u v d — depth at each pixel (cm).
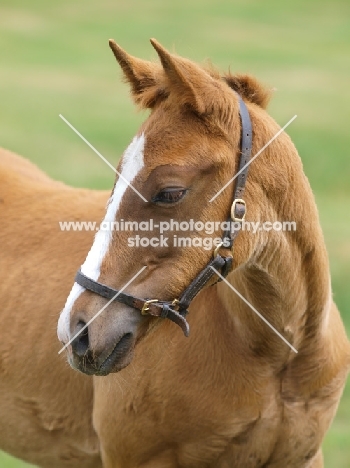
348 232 1038
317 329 403
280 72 2020
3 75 2020
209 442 409
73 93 1855
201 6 3047
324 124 1569
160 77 357
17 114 1650
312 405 414
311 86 1886
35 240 477
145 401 407
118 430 418
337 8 3033
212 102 353
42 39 2480
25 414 468
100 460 458
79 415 451
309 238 388
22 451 485
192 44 2338
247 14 2894
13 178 515
